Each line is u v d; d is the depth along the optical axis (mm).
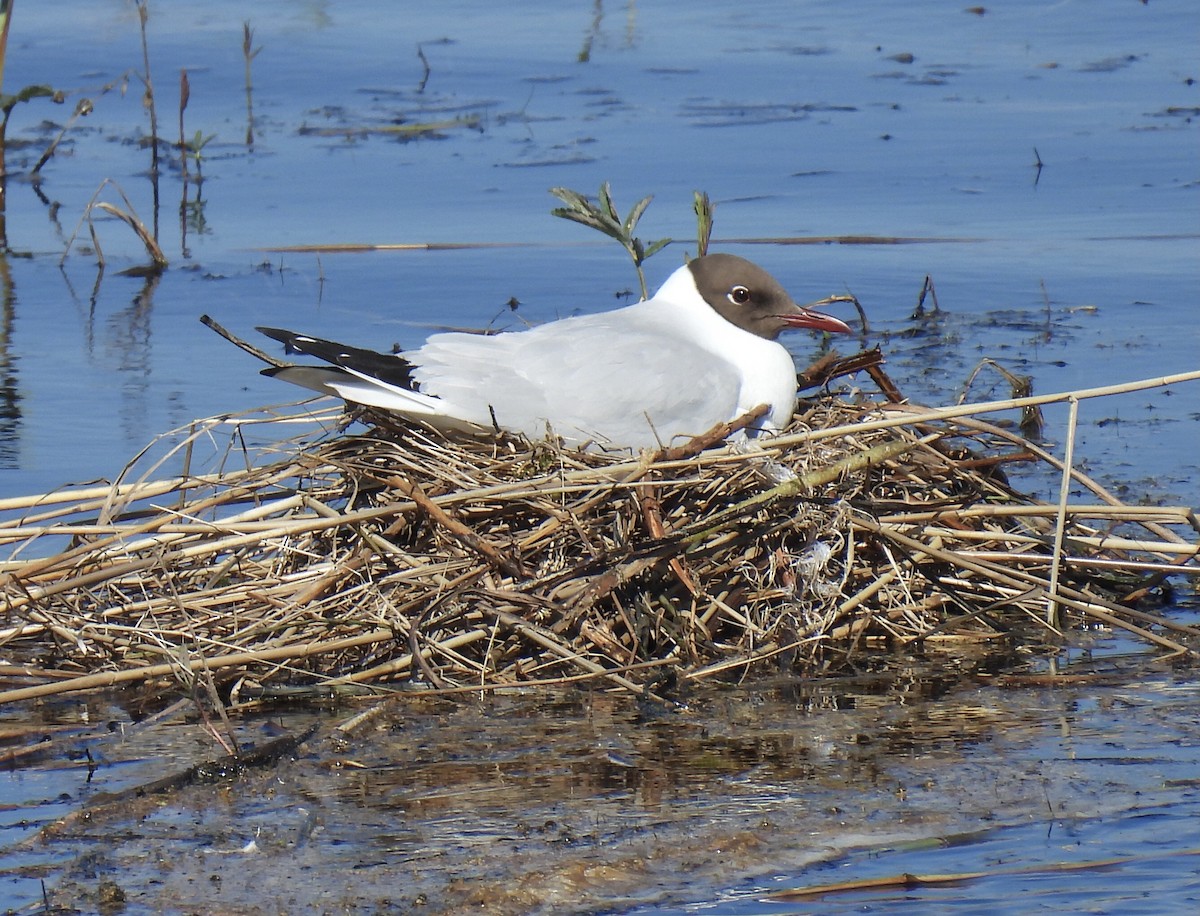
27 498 10617
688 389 11055
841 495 10367
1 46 21109
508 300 16938
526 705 9406
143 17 21625
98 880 7465
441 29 29828
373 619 9766
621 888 7395
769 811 8086
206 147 23109
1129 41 29047
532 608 9883
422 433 10898
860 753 8750
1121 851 7680
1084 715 9234
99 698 9633
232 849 7742
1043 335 15961
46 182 21641
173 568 10352
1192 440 13484
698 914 7180
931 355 15461
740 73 26953
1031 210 20094
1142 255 18391
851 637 10422
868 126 23750
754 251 18500
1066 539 10828
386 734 9023
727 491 10281
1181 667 9953
